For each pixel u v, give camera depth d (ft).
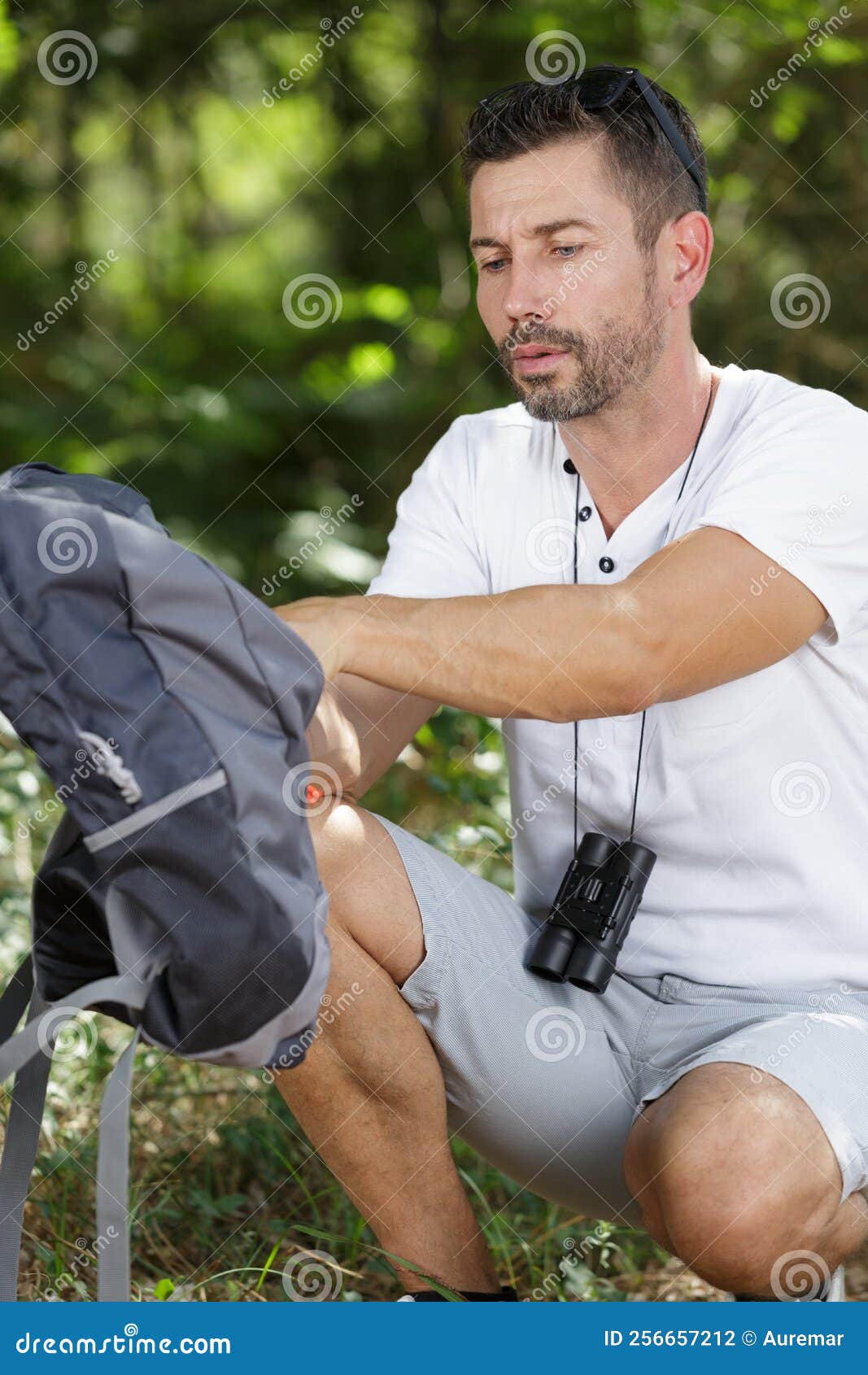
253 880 4.28
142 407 21.66
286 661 4.48
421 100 20.92
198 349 23.57
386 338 22.58
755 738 5.80
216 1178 7.89
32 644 4.26
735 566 5.42
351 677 6.17
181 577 4.30
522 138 5.92
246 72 21.09
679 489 6.19
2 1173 4.88
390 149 21.62
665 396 6.10
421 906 5.73
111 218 23.12
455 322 21.59
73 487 4.60
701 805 5.92
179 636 4.31
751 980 5.91
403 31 20.51
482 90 20.22
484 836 9.39
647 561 5.49
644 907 6.14
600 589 5.31
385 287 21.72
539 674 5.19
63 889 4.59
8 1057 4.36
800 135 18.71
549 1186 6.12
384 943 5.69
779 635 5.49
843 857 5.89
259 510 21.42
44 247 22.75
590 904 5.93
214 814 4.25
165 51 20.43
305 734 4.59
